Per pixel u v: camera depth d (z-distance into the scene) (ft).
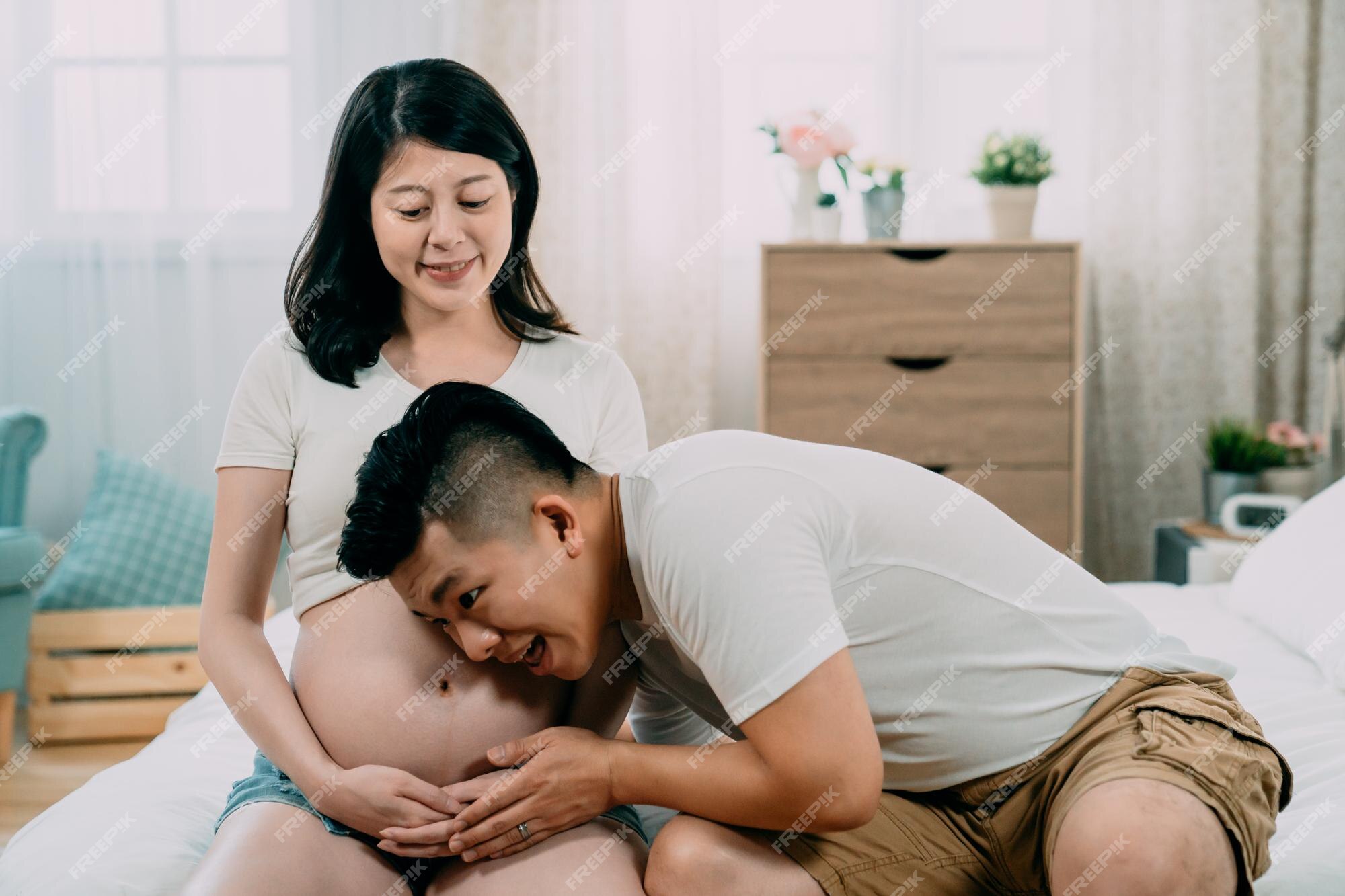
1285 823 4.00
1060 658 3.50
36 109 10.36
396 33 10.52
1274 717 4.96
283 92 10.62
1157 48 10.15
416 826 3.41
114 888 3.59
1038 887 3.55
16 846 4.07
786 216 10.92
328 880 3.43
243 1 10.48
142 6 10.37
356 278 4.25
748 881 3.27
